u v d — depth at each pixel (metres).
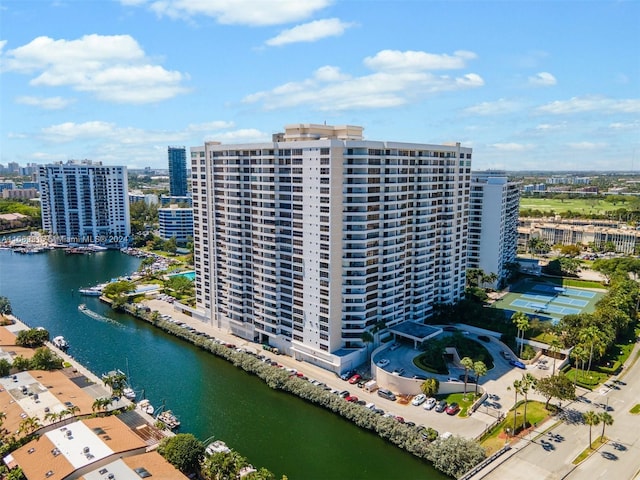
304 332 149.25
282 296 155.12
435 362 139.00
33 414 111.69
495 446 104.44
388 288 152.25
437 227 172.25
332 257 137.00
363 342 144.25
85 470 90.81
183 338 174.62
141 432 110.31
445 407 121.62
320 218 137.25
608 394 127.56
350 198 138.25
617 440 105.88
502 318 172.62
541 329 161.88
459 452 98.31
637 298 187.75
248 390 135.75
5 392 121.75
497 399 125.12
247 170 157.75
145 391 135.25
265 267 157.25
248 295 167.50
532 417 115.75
